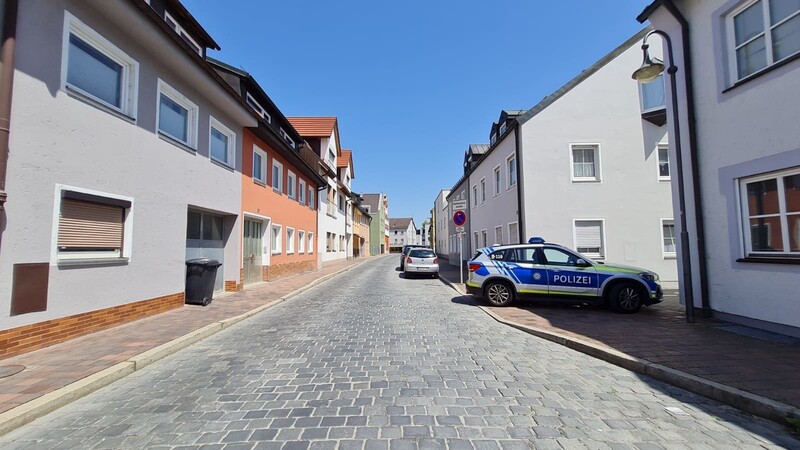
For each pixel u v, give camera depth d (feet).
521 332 23.35
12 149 16.65
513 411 12.21
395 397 13.37
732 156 22.52
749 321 21.76
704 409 12.48
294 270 61.57
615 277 28.73
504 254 32.27
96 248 21.54
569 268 30.07
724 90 22.95
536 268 30.78
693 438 10.58
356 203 135.54
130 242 23.86
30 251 17.44
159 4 32.65
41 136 17.89
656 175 45.83
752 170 21.31
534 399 13.17
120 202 22.93
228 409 12.51
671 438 10.57
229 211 38.42
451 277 58.95
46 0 18.20
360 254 153.99
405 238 363.56
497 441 10.32
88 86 21.38
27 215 17.29
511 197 49.67
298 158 57.21
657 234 45.47
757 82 21.03
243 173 41.81
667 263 45.34
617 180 45.65
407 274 64.90
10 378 14.49
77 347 18.57
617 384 14.69
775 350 17.48
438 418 11.72
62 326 19.16
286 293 39.42
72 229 19.89
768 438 10.62
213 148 36.55
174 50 26.09
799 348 17.72
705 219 24.48
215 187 35.53
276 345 20.52
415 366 16.81
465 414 11.99
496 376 15.51
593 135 45.98
